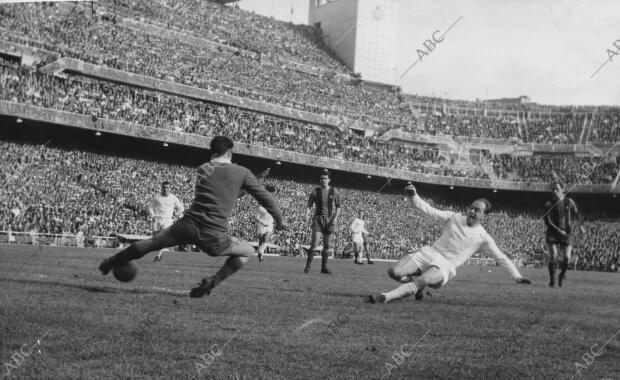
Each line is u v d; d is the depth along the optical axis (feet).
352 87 189.37
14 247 64.18
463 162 191.62
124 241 103.35
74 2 129.80
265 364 12.29
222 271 20.95
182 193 125.39
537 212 188.55
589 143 189.67
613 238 161.58
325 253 47.91
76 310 16.87
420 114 195.93
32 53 112.57
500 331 18.17
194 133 128.26
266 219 68.90
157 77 131.85
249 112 153.07
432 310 22.47
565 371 13.26
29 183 101.81
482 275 65.31
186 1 173.17
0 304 17.10
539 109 200.13
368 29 213.46
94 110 114.11
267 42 188.24
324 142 156.87
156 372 11.27
